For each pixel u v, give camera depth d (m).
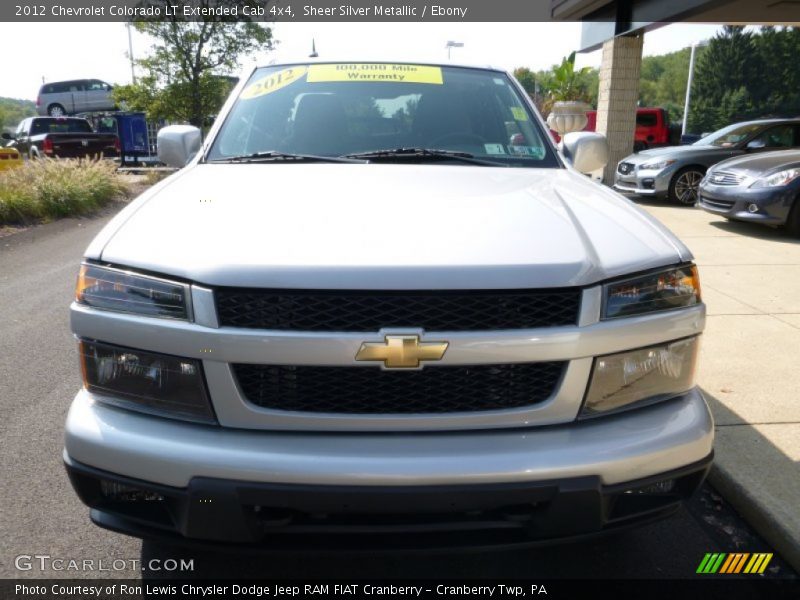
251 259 1.79
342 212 2.06
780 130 10.70
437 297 1.76
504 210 2.16
